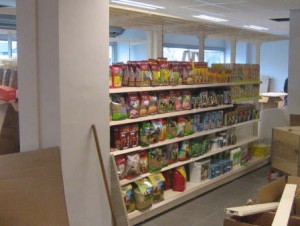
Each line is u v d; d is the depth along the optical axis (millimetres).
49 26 2916
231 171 5602
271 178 4762
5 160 2777
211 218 4250
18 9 3080
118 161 3807
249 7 6398
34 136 3102
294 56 5988
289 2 5594
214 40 13531
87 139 3145
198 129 4996
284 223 2555
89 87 3131
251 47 13938
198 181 4969
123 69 3963
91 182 3199
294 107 5965
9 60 3953
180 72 4621
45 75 2990
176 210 4480
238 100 5891
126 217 3289
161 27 5406
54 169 2895
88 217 3195
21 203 2750
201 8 6762
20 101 3172
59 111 2920
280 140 4625
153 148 4270
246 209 2770
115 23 5062
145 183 4062
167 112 4441
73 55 2979
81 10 3016
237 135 6434
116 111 3738
